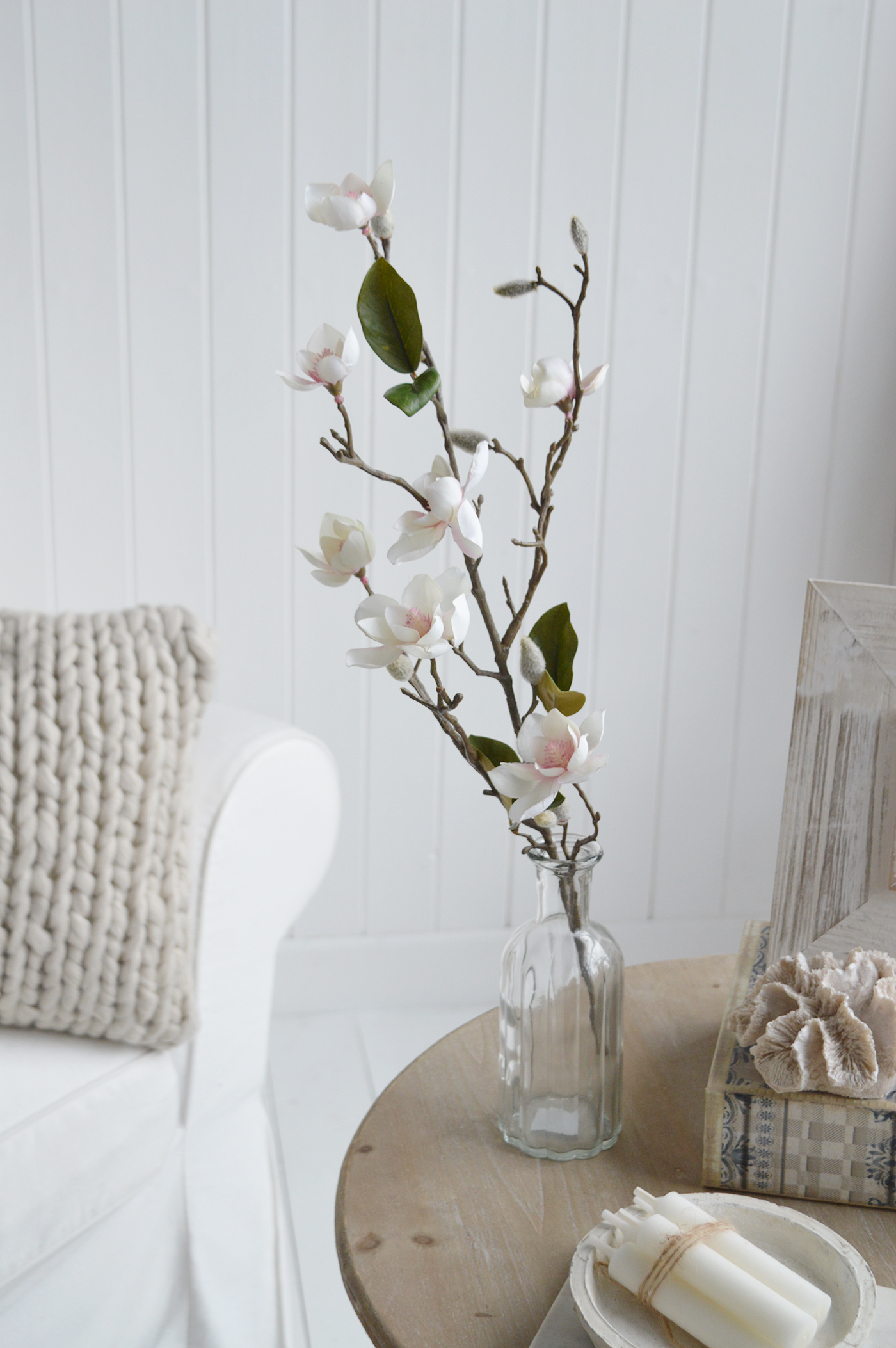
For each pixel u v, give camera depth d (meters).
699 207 1.71
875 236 1.76
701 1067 0.87
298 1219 1.38
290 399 1.69
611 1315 0.59
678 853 1.96
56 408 1.64
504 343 1.71
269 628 1.76
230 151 1.59
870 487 1.86
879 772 0.84
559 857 0.74
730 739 1.92
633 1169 0.75
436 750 1.84
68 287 1.60
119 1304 0.99
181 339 1.64
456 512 0.59
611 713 1.88
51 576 1.69
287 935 1.88
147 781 0.92
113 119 1.56
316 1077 1.69
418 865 1.88
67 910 0.89
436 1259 0.66
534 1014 0.75
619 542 1.81
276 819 1.04
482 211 1.66
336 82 1.59
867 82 1.70
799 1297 0.56
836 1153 0.71
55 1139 0.89
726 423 1.80
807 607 0.85
